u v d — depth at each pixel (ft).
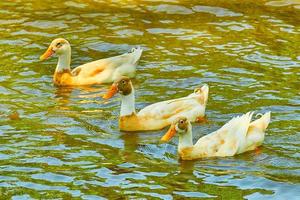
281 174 49.60
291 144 53.16
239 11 80.02
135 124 55.93
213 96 60.44
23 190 47.50
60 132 55.31
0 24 76.59
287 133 54.49
